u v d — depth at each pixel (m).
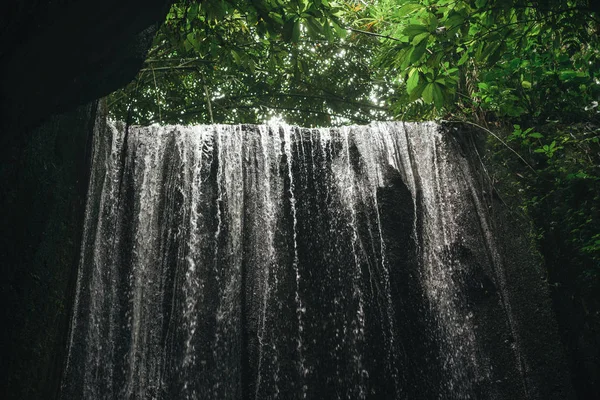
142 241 5.89
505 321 5.87
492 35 4.88
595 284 5.55
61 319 4.69
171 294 5.76
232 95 10.38
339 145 6.78
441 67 5.07
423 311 6.09
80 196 5.12
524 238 6.02
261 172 6.50
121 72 4.04
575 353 5.50
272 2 4.52
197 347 5.65
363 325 6.02
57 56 3.43
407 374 5.83
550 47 5.97
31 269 4.36
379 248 6.30
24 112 3.60
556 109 6.23
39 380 4.33
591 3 4.65
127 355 5.40
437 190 6.55
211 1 4.70
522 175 6.26
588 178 5.83
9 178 4.17
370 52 10.12
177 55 8.95
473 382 5.76
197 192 6.24
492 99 6.31
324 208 6.46
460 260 6.20
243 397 5.60
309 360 5.84
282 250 6.20
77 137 5.09
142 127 6.43
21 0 2.98
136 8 3.53
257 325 5.85
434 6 4.95
